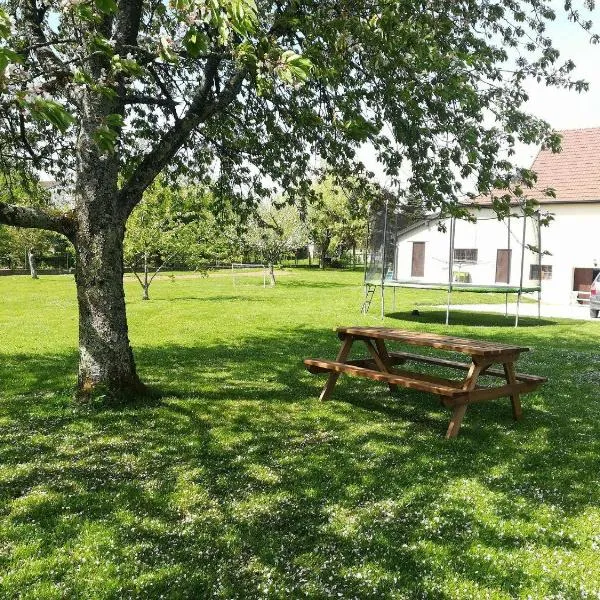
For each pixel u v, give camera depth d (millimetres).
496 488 4824
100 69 5918
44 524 4102
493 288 17672
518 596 3305
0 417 6699
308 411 7117
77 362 10227
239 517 4242
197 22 3229
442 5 6707
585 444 6043
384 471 5152
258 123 9031
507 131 6586
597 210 28156
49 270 53875
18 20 6020
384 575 3500
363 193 8969
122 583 3381
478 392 6309
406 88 6195
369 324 16672
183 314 18312
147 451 5598
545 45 7562
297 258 69312
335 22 5844
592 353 12062
